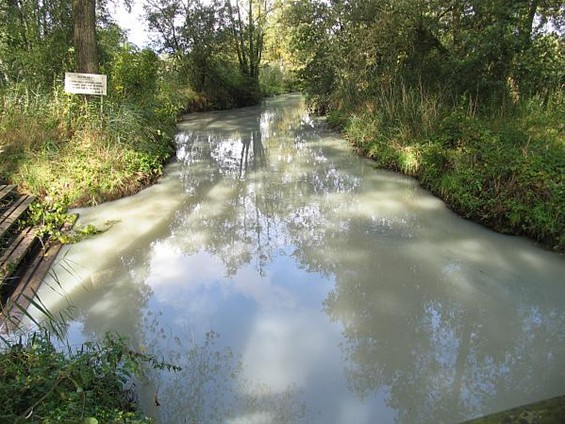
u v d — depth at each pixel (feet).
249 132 42.24
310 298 12.73
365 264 14.52
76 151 22.18
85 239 16.88
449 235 16.16
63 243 16.35
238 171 27.12
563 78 25.27
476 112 24.68
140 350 10.57
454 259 14.42
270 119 51.57
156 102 34.63
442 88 27.94
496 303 12.02
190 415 8.70
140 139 26.03
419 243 15.71
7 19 31.83
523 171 16.44
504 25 24.21
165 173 26.14
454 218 17.62
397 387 9.34
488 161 18.22
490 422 7.06
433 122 24.68
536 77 24.97
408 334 10.98
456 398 9.00
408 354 10.30
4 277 12.69
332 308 12.16
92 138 22.91
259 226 18.31
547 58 26.22
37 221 17.10
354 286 13.24
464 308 11.90
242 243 16.65
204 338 11.02
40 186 19.71
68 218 18.13
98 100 25.72
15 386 7.38
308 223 18.30
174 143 34.35
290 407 8.83
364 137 29.71
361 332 11.11
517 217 15.57
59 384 7.87
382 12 33.01
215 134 41.50
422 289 12.88
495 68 25.43
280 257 15.38
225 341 10.89
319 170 26.37
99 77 23.58
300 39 45.50
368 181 23.26
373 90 34.35
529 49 25.25
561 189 15.07
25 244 15.03
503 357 10.12
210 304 12.55
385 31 32.71
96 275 14.24
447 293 12.60
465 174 18.47
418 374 9.68
